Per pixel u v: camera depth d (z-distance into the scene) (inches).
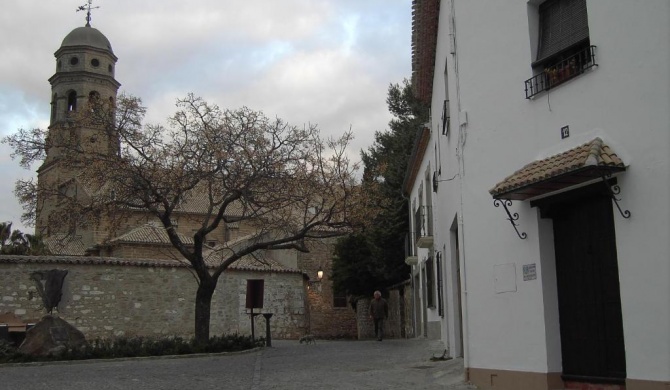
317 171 844.0
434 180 711.1
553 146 345.1
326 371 503.5
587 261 329.1
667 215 280.5
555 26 360.5
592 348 323.0
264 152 804.6
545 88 350.6
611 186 306.2
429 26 622.8
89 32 2139.5
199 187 847.7
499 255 377.7
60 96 2085.4
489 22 401.4
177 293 1035.3
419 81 772.6
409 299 1177.4
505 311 370.0
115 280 980.6
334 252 1454.2
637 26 301.1
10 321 872.3
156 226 1423.5
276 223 878.4
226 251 1291.8
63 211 794.8
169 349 700.0
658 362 278.7
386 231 1286.9
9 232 1258.6
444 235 611.8
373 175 1008.2
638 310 288.7
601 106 317.1
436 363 526.9
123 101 791.1
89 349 652.1
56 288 716.7
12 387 420.5
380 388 390.6
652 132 290.0
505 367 366.9
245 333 1137.4
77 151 800.3
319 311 1520.7
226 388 404.5
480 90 404.2
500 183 347.6
